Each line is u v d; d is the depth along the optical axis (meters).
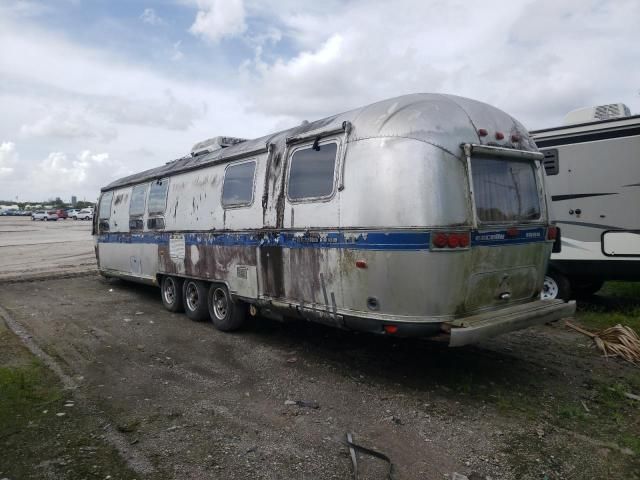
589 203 7.99
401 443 3.90
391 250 4.56
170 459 3.65
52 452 3.74
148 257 9.52
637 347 6.00
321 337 7.00
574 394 4.89
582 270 8.12
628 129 7.62
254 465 3.57
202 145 8.67
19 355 6.13
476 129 4.91
